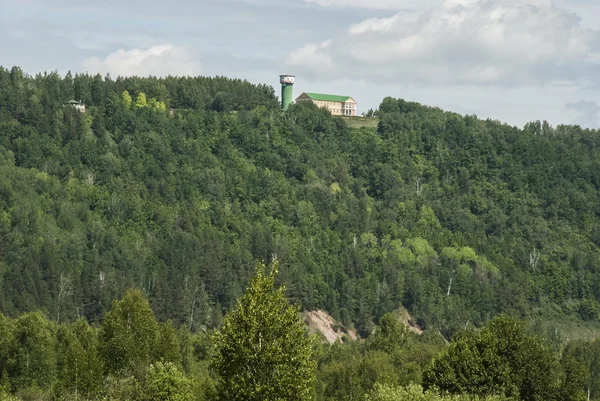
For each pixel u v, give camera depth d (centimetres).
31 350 14938
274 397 8925
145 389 12925
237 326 9150
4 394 12650
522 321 14325
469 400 11588
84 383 13400
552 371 12962
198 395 12744
